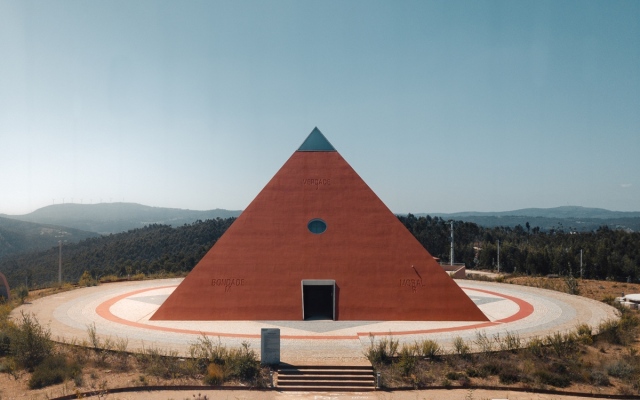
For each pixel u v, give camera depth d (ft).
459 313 96.32
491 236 368.07
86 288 142.20
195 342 79.05
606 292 142.82
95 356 72.49
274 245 100.63
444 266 199.62
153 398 60.34
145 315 100.94
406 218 418.10
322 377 66.03
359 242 100.99
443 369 69.10
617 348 79.61
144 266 272.31
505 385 65.00
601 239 288.10
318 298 106.01
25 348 70.79
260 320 95.86
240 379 65.82
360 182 105.19
